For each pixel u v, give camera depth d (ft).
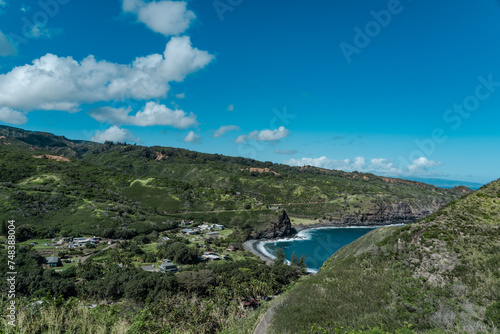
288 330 65.87
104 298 167.94
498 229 79.30
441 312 59.62
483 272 66.54
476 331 50.55
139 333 37.76
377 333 48.60
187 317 51.26
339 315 67.82
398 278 76.74
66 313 33.96
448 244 79.61
